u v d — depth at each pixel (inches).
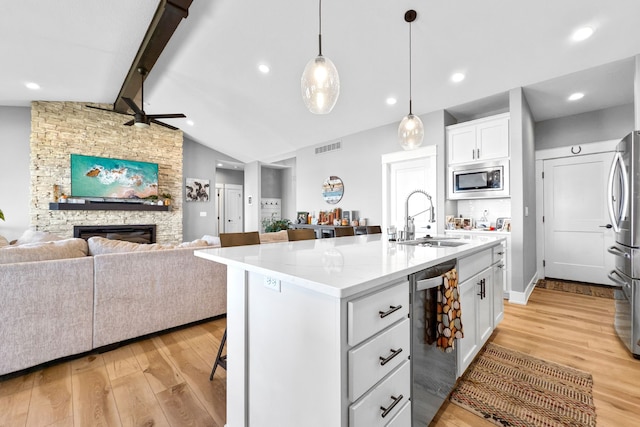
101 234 216.7
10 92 172.6
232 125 233.6
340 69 137.3
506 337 96.2
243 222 343.9
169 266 97.8
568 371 75.2
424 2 95.1
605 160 156.9
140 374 73.8
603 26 94.7
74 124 207.9
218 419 57.7
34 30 118.6
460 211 169.8
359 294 36.3
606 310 121.7
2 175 189.8
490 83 132.6
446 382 58.4
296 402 40.5
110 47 137.3
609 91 136.1
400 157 177.5
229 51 139.2
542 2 89.4
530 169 155.9
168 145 254.1
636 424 56.2
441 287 53.0
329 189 221.5
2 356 69.6
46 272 75.8
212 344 91.1
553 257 174.1
